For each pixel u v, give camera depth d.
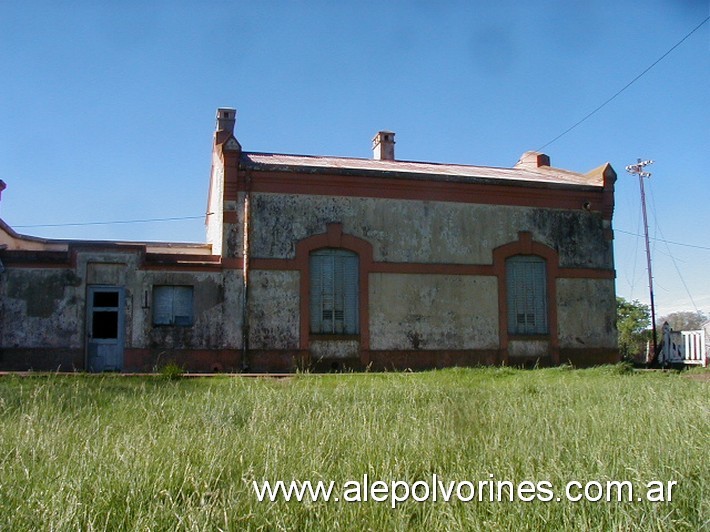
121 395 11.49
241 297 20.41
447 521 5.09
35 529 4.98
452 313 22.03
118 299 19.89
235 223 20.64
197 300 20.16
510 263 23.08
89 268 19.70
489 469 6.27
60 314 19.38
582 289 23.61
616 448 6.99
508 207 23.11
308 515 5.33
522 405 10.42
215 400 10.83
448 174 22.64
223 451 6.79
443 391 12.59
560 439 7.32
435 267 22.05
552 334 22.97
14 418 9.00
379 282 21.50
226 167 20.69
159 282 20.02
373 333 21.25
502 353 22.34
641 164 45.72
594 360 23.42
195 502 5.53
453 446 7.13
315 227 21.16
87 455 6.64
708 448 7.12
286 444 7.27
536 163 29.23
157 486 5.79
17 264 19.31
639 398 11.51
